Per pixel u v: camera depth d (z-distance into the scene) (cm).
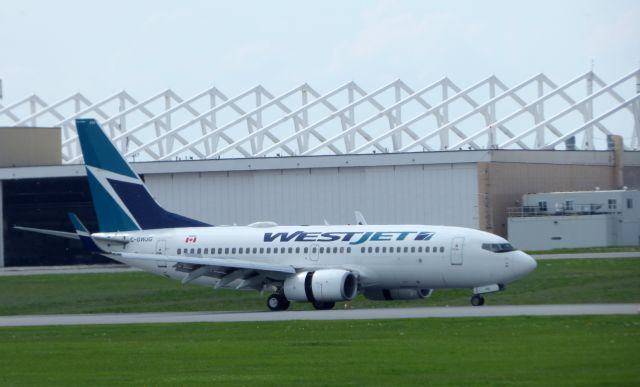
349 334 14738
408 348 12812
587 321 15188
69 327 17788
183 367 11869
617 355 11581
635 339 12912
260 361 12125
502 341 13162
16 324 19312
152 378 11094
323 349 13000
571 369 10706
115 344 14562
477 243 19800
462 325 15275
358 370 11138
